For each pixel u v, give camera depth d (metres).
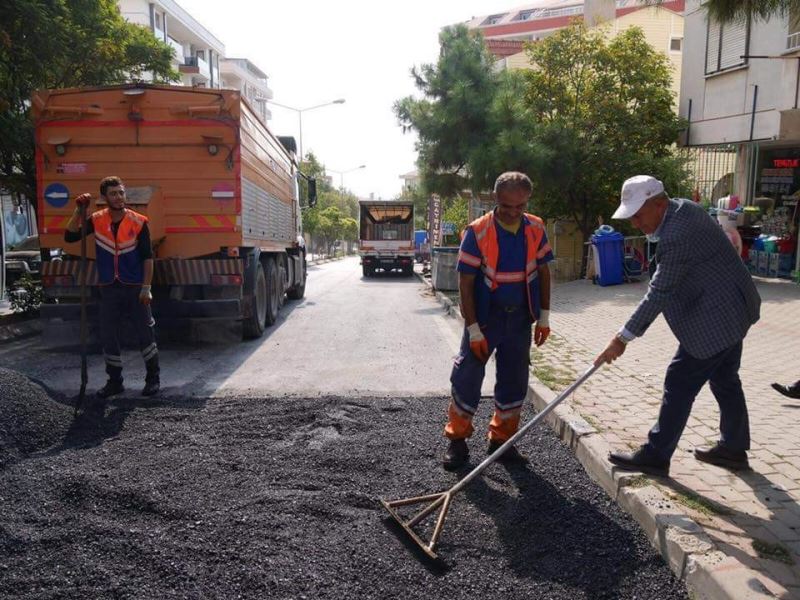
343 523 3.53
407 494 3.90
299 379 6.93
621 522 3.53
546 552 3.26
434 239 22.92
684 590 2.91
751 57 12.14
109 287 5.91
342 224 59.62
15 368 7.30
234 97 8.39
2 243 11.30
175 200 8.48
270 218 11.05
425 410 5.65
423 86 16.33
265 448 4.63
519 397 4.46
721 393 3.89
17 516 3.49
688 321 3.58
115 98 8.34
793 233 13.20
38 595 2.83
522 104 15.48
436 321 11.69
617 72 16.67
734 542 3.07
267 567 3.06
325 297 16.41
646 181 3.53
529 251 4.22
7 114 9.12
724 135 14.52
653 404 5.36
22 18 8.20
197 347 8.90
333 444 4.72
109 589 2.88
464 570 3.11
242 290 8.81
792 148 13.95
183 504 3.66
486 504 3.76
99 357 8.02
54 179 8.40
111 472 4.08
